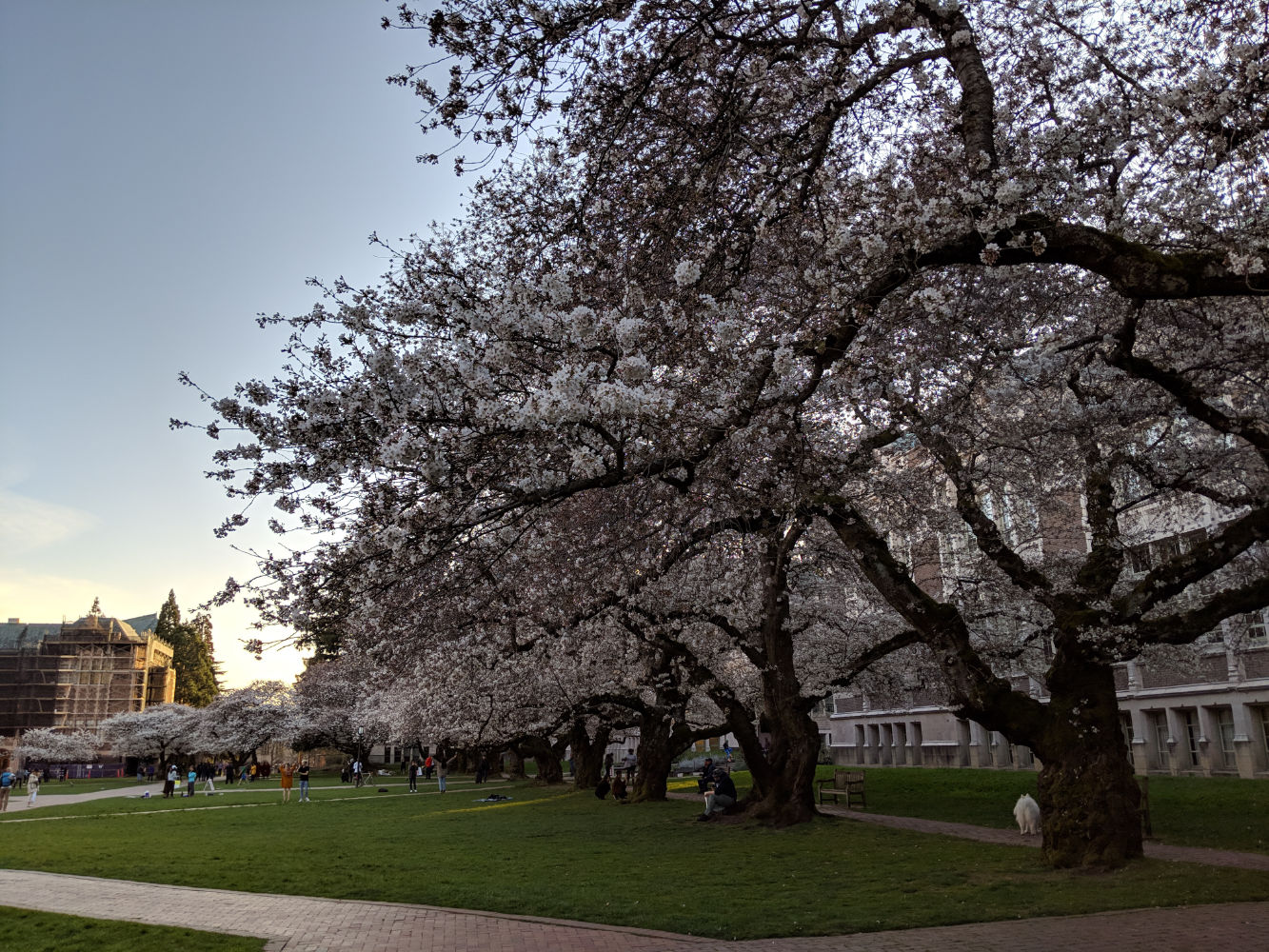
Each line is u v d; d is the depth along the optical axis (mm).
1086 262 8211
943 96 10852
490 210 11594
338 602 8266
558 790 37781
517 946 9078
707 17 8883
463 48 7844
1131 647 12172
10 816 30188
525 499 7340
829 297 7969
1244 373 13273
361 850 18109
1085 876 11609
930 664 23281
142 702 104438
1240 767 28203
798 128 9812
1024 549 22312
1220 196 10586
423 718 32250
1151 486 16234
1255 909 9406
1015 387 15227
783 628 20266
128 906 11773
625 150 9906
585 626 16125
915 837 16859
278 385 6969
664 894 11883
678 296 8602
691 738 28719
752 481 10461
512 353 6824
